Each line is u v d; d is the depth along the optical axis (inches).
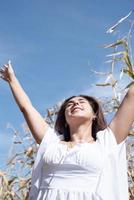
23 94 136.3
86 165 115.5
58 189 114.4
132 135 180.5
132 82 146.3
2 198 197.6
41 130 131.1
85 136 126.3
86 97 134.2
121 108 124.6
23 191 198.2
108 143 120.6
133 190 182.4
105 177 115.6
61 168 116.6
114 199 114.8
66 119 128.8
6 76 137.9
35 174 121.7
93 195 113.1
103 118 134.7
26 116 133.1
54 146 122.7
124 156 121.0
